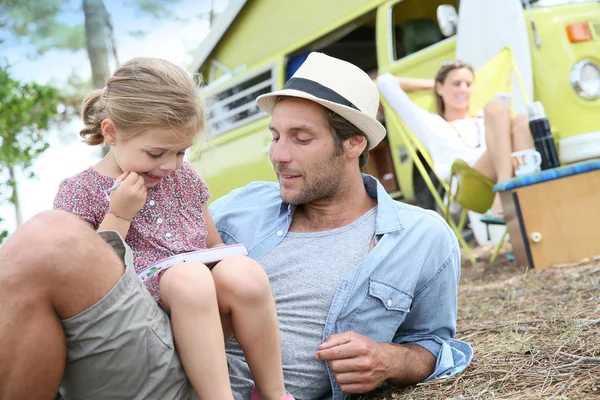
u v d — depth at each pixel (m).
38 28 11.71
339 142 2.48
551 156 4.93
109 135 2.18
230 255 2.14
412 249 2.46
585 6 5.47
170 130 2.15
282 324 2.42
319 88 2.47
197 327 1.89
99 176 2.23
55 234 1.71
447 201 5.46
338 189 2.53
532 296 3.84
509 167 5.06
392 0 6.22
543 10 5.42
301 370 2.39
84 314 1.74
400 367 2.40
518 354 2.70
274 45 7.24
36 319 1.67
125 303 1.79
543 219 4.70
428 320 2.56
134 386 1.84
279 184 2.61
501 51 5.52
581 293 3.62
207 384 1.88
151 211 2.30
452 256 2.54
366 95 2.56
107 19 11.50
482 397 2.28
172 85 2.18
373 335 2.44
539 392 2.25
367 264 2.40
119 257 1.86
